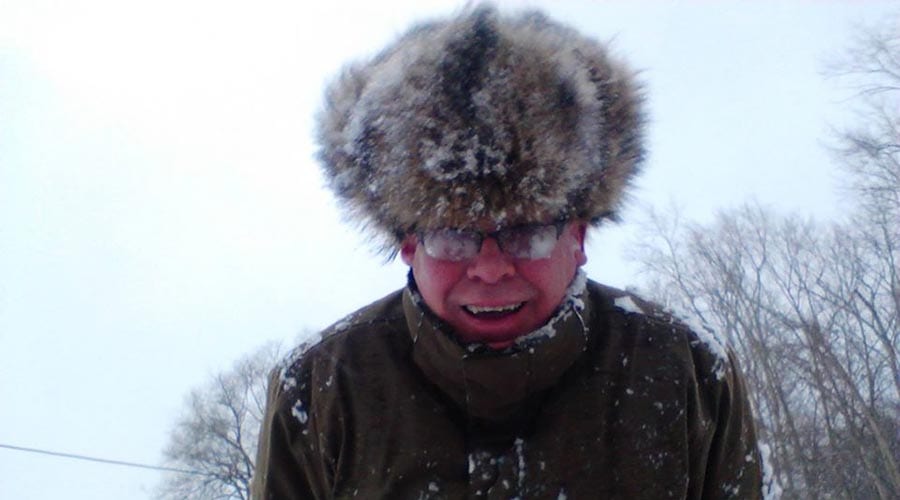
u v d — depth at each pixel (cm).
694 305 2253
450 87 159
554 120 160
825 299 2191
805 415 2255
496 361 170
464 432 183
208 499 2623
